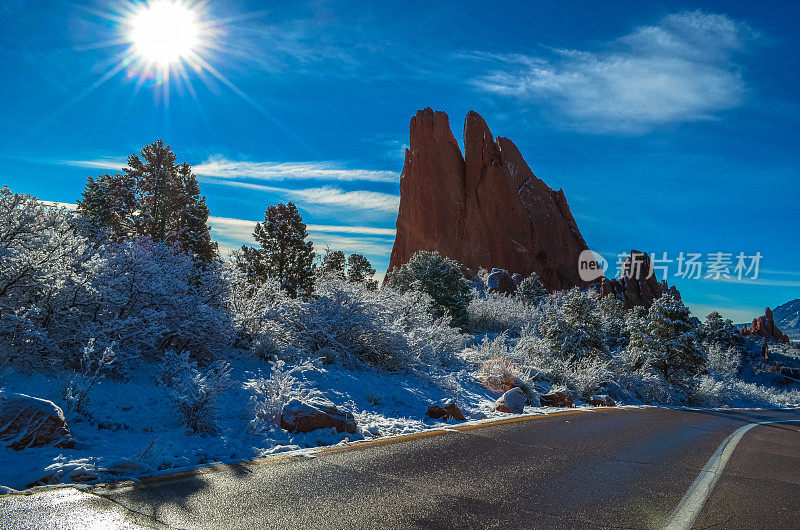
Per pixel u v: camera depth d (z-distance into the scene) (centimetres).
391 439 677
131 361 772
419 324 1861
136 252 841
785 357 8269
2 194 689
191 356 905
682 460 694
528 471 553
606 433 886
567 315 2572
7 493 358
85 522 319
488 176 10506
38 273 687
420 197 10569
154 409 640
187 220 3444
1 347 638
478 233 10225
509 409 1091
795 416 2145
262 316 1090
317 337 1244
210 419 608
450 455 603
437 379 1255
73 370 680
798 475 659
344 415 727
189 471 456
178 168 3509
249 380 861
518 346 2181
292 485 438
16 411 464
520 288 5578
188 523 336
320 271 2580
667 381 2819
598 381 1911
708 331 7625
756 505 484
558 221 10681
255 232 2958
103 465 428
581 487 502
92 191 3253
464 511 403
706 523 415
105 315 788
